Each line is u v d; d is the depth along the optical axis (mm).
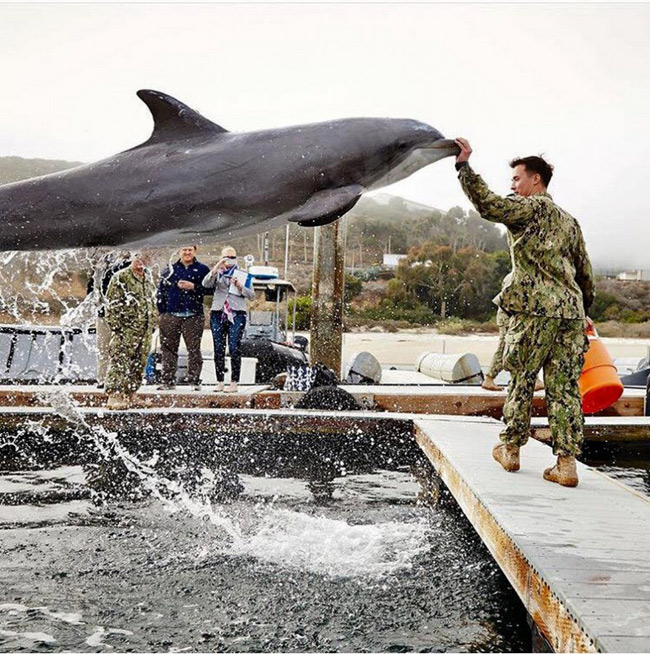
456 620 3635
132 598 3783
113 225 4285
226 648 3283
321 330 12445
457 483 5094
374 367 12305
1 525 4926
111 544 4590
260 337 14031
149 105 4445
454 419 7820
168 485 6176
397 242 61375
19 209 4309
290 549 4582
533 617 3215
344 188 4480
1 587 3865
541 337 4512
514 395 4848
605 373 6730
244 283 9102
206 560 4355
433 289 60812
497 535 3875
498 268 60938
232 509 5477
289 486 6309
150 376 11227
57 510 5324
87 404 8742
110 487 6039
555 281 4461
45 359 11594
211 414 7730
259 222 4434
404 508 5648
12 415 7566
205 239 4441
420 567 4352
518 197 4449
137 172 4328
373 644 3355
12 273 5043
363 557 4492
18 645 3248
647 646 2434
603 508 4152
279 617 3613
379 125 4625
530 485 4660
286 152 4418
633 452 7859
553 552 3359
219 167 4332
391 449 7773
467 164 4395
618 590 2914
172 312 9320
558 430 4621
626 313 74125
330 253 12398
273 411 8055
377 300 61031
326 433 7770
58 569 4145
